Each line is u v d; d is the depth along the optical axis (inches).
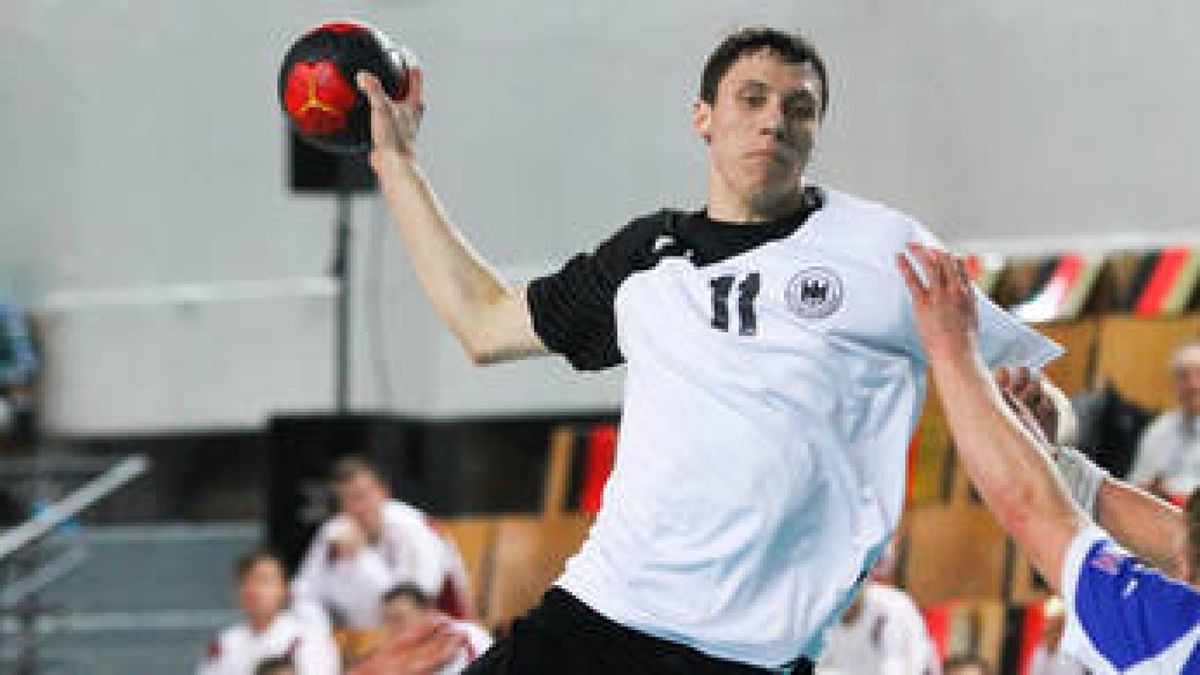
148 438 1476.4
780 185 353.1
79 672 1171.3
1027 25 1282.0
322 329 1441.9
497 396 1385.3
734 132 353.7
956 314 324.2
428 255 386.0
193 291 1471.5
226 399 1464.1
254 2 1462.8
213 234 1471.5
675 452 348.5
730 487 345.1
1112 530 365.4
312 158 1128.2
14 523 1346.0
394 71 392.2
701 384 348.8
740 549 344.8
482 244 1402.6
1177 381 977.5
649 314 357.1
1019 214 1282.0
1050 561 329.4
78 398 1487.5
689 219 363.3
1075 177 1270.9
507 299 381.7
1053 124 1277.1
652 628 350.6
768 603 346.0
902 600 840.9
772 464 343.9
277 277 1455.5
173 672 1174.3
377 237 1427.2
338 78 389.1
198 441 1471.5
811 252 350.9
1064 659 848.3
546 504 1069.1
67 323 1489.9
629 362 359.6
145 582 1310.3
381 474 1064.2
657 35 1384.1
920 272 346.0
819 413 344.5
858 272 347.9
